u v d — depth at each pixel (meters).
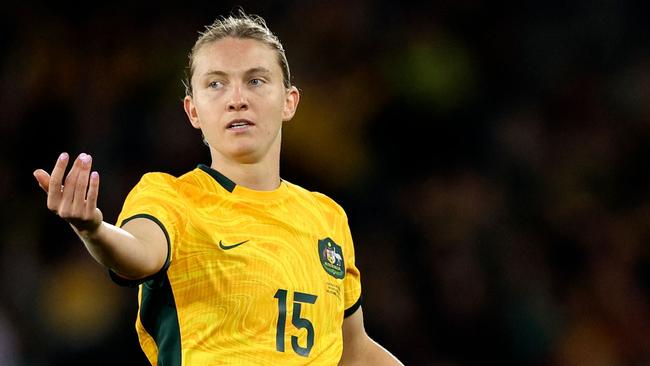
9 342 33.16
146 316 15.23
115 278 14.05
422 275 37.09
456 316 36.06
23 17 42.03
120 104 39.78
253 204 15.70
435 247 37.47
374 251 37.81
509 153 41.31
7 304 35.03
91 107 40.19
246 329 14.84
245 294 14.94
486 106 42.72
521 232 39.41
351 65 42.22
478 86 43.12
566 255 39.88
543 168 41.78
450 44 43.28
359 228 39.31
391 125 41.81
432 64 42.31
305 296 15.36
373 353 17.89
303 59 41.81
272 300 15.04
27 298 36.00
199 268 14.88
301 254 15.68
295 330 15.09
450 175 40.62
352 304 17.42
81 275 35.97
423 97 41.81
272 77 16.08
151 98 40.16
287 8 42.78
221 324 14.78
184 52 41.06
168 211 14.88
